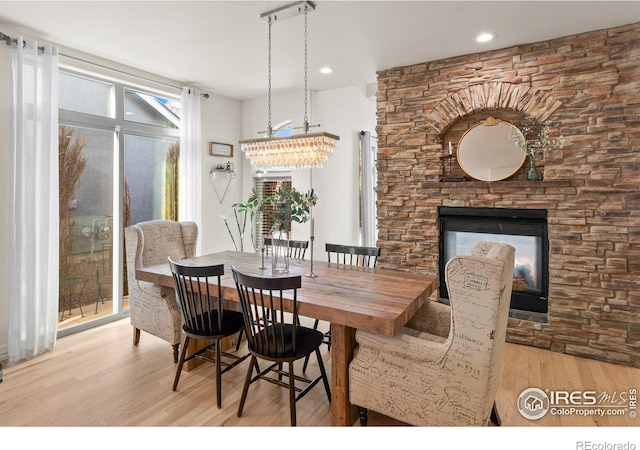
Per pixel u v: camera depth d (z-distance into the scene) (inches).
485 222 140.3
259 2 103.3
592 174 121.2
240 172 215.5
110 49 137.5
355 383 82.3
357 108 234.5
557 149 126.5
